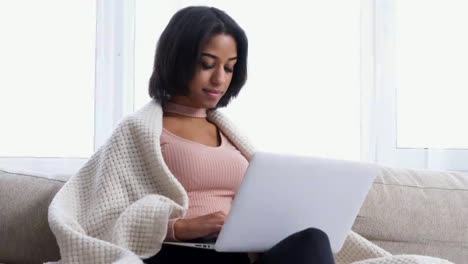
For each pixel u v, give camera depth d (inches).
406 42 93.4
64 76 91.2
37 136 90.0
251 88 92.0
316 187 51.4
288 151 91.8
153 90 66.6
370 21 93.7
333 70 93.0
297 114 92.1
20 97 89.7
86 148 91.7
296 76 92.7
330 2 93.5
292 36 93.1
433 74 92.2
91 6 92.4
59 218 55.3
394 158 93.2
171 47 64.6
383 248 69.2
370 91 93.0
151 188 60.1
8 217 68.7
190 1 92.0
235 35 67.1
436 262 53.2
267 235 51.6
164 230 54.5
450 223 69.8
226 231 49.6
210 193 62.4
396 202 70.6
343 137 92.2
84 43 92.0
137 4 92.4
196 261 56.4
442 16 92.4
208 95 65.5
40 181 71.1
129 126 61.3
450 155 91.4
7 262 68.9
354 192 54.1
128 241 54.4
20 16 90.0
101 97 92.0
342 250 63.5
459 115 91.8
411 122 93.0
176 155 61.9
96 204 58.2
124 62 92.4
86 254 52.2
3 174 72.9
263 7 92.9
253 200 49.0
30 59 90.2
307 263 47.2
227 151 64.9
